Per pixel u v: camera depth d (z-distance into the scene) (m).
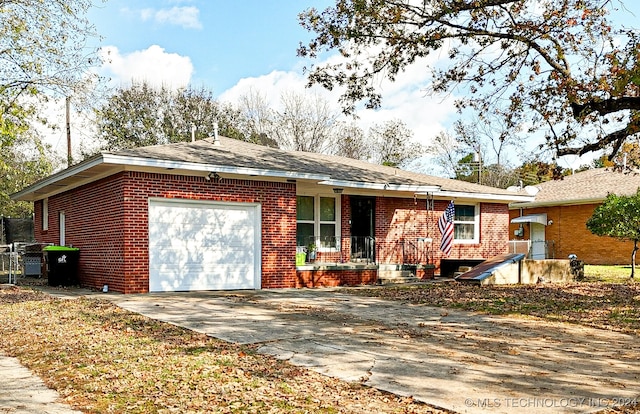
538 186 32.09
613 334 9.02
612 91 11.33
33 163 25.36
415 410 5.05
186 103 43.47
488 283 16.73
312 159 20.22
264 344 7.84
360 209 20.14
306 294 14.16
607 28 12.84
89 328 9.14
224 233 15.16
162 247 14.14
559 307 11.94
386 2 13.10
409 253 20.94
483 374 6.28
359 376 6.18
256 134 44.19
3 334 9.10
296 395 5.51
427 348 7.68
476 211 22.98
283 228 16.11
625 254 26.03
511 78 14.20
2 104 15.14
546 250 29.08
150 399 5.48
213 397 5.49
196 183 14.53
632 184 26.97
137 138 42.16
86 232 16.03
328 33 13.97
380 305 12.12
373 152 49.84
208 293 14.02
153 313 10.47
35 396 5.70
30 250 20.73
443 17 13.46
